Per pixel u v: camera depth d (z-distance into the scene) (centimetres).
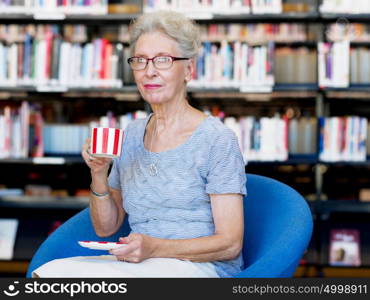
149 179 151
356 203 350
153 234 150
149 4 350
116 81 349
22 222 372
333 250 356
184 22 151
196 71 345
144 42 150
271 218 155
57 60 351
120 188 166
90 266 134
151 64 148
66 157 358
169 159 150
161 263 136
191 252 138
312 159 345
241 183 146
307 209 150
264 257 135
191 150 149
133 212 155
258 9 347
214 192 145
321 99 353
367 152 349
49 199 362
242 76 345
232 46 346
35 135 357
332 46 340
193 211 149
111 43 359
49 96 409
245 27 449
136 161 157
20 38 455
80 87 349
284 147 345
